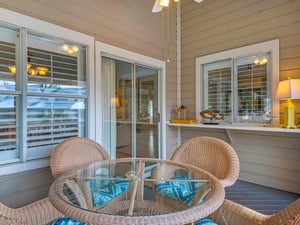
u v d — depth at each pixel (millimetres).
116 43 3047
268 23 3027
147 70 3646
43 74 2312
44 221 1361
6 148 2082
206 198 1179
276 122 2961
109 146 3018
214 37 3658
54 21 2377
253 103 3232
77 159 1960
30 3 2199
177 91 4203
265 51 3055
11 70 2094
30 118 2215
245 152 3355
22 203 2146
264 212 2332
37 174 2266
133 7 3301
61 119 2477
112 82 3064
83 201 1224
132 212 1347
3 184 2029
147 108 3666
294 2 2789
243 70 3342
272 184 3072
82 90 2658
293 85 2557
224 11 3516
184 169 1830
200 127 3760
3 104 2055
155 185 1601
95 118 2766
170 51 4020
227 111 3549
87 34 2689
